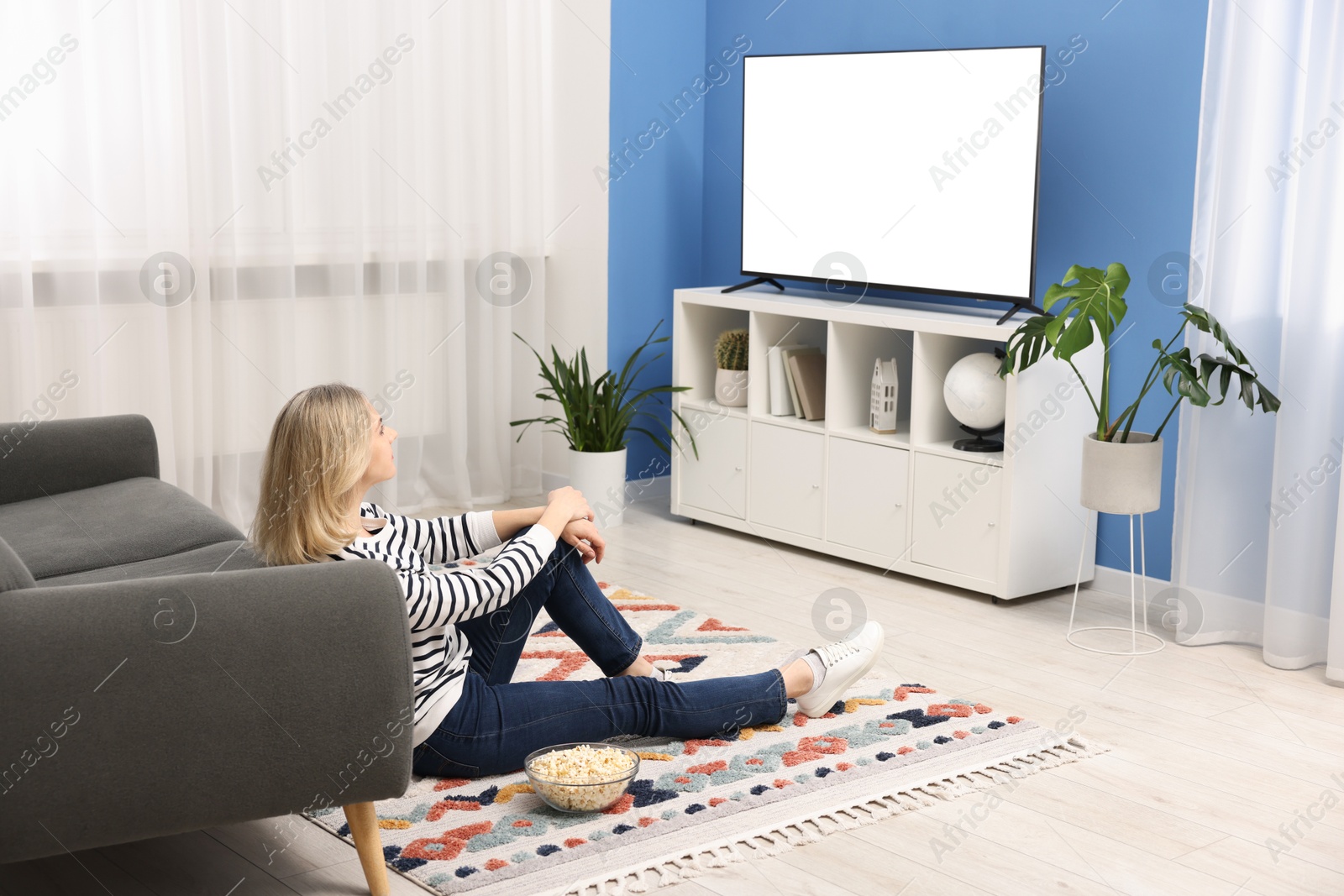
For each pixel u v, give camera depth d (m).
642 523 4.73
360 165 4.40
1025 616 3.67
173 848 2.26
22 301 3.78
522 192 4.89
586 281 4.93
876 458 4.02
